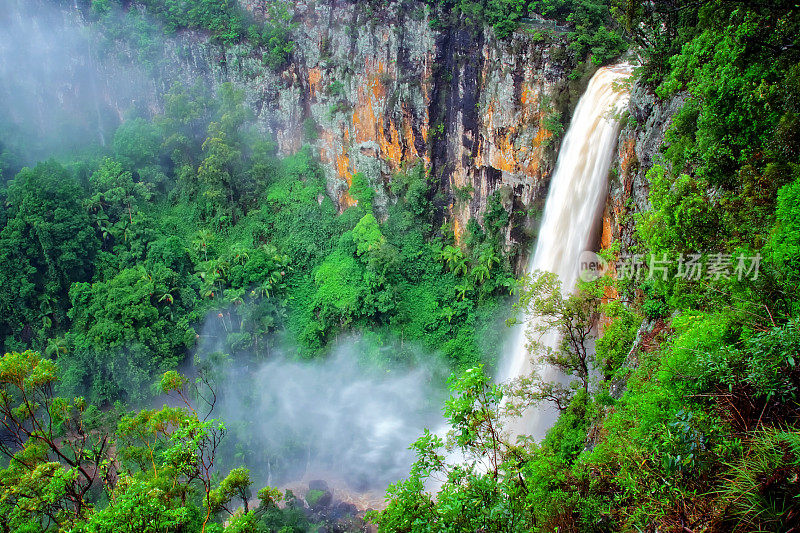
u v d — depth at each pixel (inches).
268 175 2568.9
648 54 1280.8
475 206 2215.8
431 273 2317.9
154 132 2556.6
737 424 486.3
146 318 2074.3
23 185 2175.2
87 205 2330.2
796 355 479.5
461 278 2282.2
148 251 2299.5
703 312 731.4
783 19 770.2
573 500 623.5
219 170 2455.7
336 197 2532.0
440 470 664.4
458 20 2060.8
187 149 2605.8
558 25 1931.6
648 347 922.7
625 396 839.1
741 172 800.3
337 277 2321.6
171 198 2596.0
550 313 1052.5
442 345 2228.1
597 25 1845.5
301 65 2466.8
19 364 1011.9
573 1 1882.4
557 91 1854.1
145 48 2608.3
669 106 1166.3
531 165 1984.5
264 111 2578.7
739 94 804.6
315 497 1720.0
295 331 2352.4
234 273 2305.6
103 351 2012.8
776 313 594.2
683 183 804.0
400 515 577.0
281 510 1558.8
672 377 602.9
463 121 2140.7
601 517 593.9
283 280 2393.0
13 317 2230.6
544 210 1987.0
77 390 2064.5
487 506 584.4
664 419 579.5
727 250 745.0
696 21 1118.4
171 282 2233.0
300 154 2551.7
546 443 1023.6
